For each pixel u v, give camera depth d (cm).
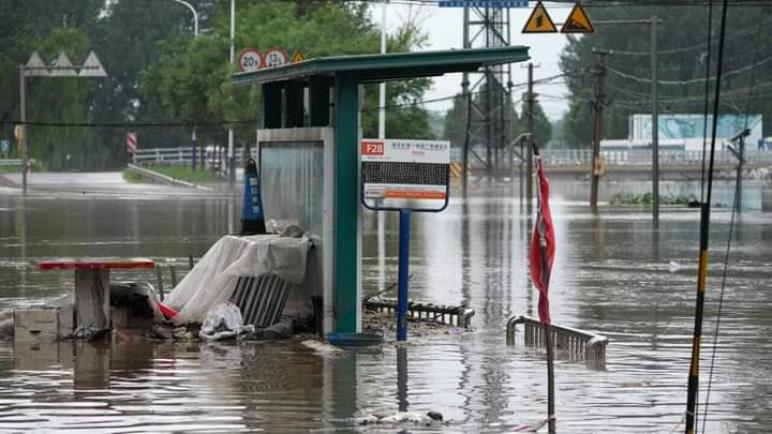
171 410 2800
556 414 2783
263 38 15875
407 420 2708
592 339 3459
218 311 3791
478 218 11081
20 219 9781
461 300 4884
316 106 3919
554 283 5559
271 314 3866
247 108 15575
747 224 10400
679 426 2688
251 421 2698
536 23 6881
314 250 3900
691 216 11844
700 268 2342
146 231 8425
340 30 16550
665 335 3978
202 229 8644
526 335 3812
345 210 3766
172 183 18375
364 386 3086
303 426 2655
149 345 3681
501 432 2616
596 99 14812
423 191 3697
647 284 5522
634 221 10875
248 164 4275
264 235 4138
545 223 2520
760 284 5547
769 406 2892
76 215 10369
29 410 2794
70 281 5319
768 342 3838
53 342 3728
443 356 3538
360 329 3800
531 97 16425
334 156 3756
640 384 3134
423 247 7600
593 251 7412
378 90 14675
